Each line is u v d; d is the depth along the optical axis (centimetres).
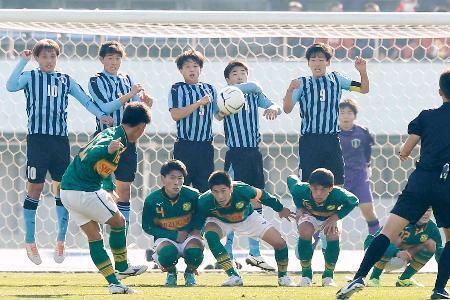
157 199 2875
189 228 2911
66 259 4028
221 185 2770
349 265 3856
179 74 4825
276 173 5012
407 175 5075
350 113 4094
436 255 2959
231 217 2886
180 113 3347
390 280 3303
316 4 6969
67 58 4875
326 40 4922
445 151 2253
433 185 2252
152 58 4688
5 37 4888
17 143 5012
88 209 2423
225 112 3369
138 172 4950
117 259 2611
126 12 3625
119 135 2422
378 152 5031
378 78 4938
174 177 2830
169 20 3619
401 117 4969
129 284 2962
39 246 5025
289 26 3838
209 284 2970
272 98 4784
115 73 3409
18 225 5128
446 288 2705
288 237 4888
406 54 4984
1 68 4919
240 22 3619
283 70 4781
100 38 5078
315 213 2889
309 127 3378
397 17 3631
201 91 3416
